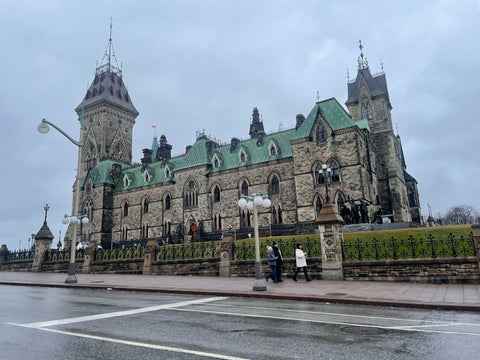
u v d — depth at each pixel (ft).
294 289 55.21
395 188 169.89
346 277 68.54
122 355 21.72
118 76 296.30
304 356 21.45
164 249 98.78
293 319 33.37
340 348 23.21
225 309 39.83
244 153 182.70
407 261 64.49
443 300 42.63
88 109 278.05
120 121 280.72
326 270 69.41
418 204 223.10
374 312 37.58
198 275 88.63
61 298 51.52
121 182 239.09
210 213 185.06
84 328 29.60
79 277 92.99
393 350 22.74
